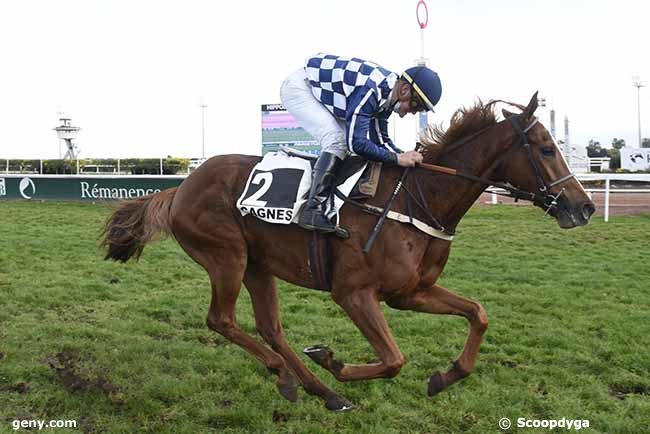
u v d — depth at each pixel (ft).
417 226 8.72
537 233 27.53
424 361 11.56
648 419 9.38
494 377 10.90
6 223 28.53
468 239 25.96
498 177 9.04
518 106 9.14
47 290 15.62
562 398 10.14
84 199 39.32
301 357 11.74
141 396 9.70
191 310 14.47
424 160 9.23
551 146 8.70
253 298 10.31
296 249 9.35
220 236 9.87
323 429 9.00
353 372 8.80
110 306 14.78
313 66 9.48
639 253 23.08
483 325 8.84
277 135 40.81
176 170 63.05
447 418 9.40
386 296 8.86
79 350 11.46
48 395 9.64
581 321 14.20
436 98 8.99
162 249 22.27
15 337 11.94
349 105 9.00
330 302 15.66
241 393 10.03
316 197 8.98
